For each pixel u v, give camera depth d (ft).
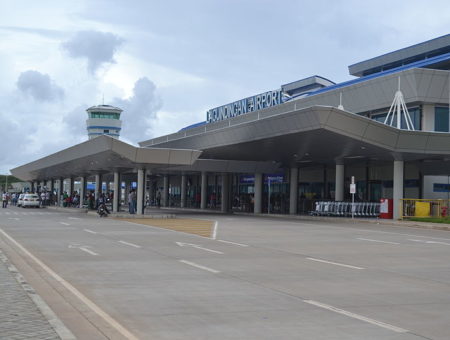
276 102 199.21
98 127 417.90
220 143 154.71
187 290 34.45
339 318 26.94
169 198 288.10
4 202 221.87
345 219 133.18
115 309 28.89
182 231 88.07
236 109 223.10
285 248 62.08
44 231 85.61
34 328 23.07
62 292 33.58
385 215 136.26
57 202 248.73
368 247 64.23
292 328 24.88
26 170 275.39
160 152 134.82
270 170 189.57
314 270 43.98
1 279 36.35
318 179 201.46
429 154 129.29
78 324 25.39
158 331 24.34
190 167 188.34
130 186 306.76
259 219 135.85
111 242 67.41
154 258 51.03
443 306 30.22
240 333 23.98
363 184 181.88
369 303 30.83
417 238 78.89
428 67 170.19
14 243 65.41
